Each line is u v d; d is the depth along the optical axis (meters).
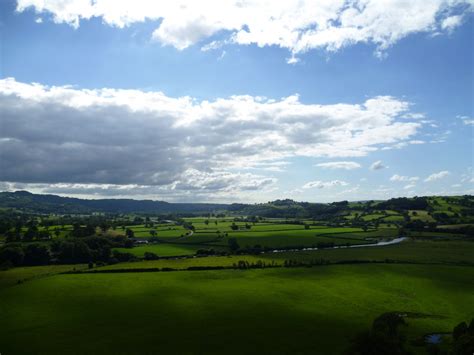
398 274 117.69
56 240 164.38
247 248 172.25
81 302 89.62
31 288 102.69
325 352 60.31
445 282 107.88
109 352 61.53
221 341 65.50
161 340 66.25
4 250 141.88
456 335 60.84
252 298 92.19
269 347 62.59
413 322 74.50
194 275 118.19
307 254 159.50
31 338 67.69
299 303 87.88
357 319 76.56
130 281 110.62
